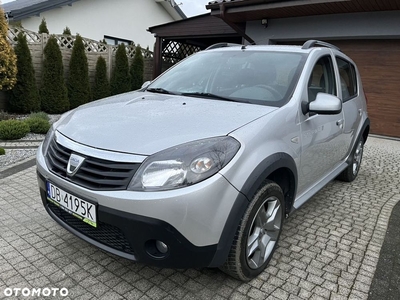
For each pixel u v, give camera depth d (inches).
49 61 344.5
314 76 119.7
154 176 72.5
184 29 439.2
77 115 100.8
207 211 73.0
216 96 111.3
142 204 71.2
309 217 135.3
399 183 186.4
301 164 105.0
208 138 78.3
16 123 250.5
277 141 90.5
